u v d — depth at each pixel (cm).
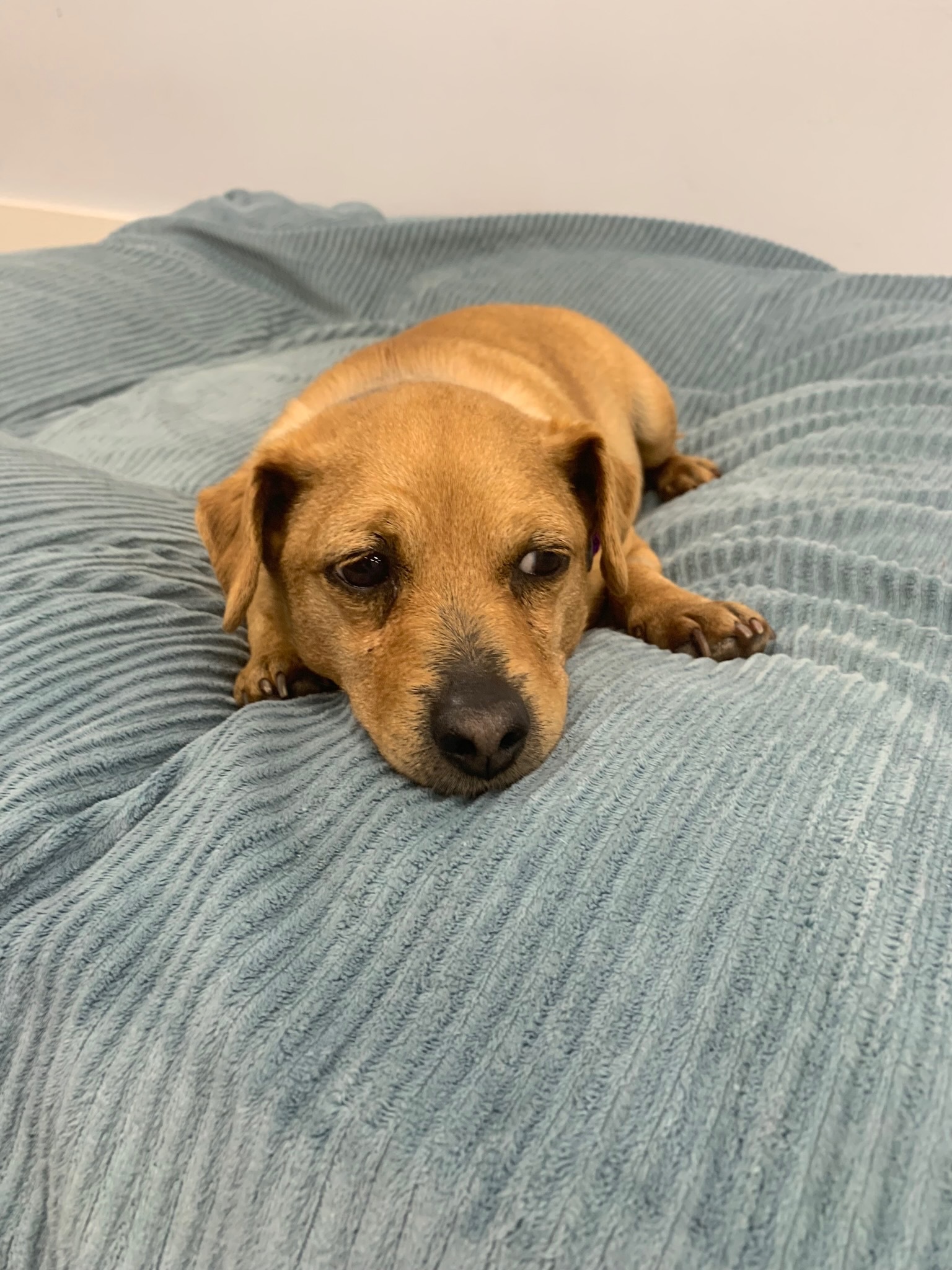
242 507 31
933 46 63
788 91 68
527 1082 18
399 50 74
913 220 70
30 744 26
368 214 79
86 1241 19
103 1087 19
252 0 74
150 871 22
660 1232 15
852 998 18
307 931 21
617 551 33
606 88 71
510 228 74
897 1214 15
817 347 58
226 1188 18
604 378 50
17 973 21
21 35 79
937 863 20
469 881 21
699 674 30
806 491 41
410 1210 16
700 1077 17
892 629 31
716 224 75
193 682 31
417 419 31
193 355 66
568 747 26
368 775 26
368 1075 18
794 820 22
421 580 29
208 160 85
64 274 65
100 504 38
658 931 20
